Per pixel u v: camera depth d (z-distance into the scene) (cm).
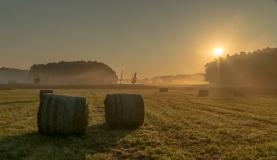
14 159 667
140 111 1145
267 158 691
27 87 7425
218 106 2111
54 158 669
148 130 1052
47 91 2709
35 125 1120
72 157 684
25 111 1612
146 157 696
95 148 782
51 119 895
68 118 904
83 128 927
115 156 709
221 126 1156
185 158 691
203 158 705
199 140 884
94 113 1591
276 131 1066
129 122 1125
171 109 1841
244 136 955
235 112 1670
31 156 700
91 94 4191
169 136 957
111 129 1077
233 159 691
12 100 2508
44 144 814
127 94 1169
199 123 1239
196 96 3716
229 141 882
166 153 733
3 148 759
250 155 717
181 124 1192
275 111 1769
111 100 1114
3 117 1356
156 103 2381
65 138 887
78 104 927
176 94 4325
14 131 979
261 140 905
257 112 1706
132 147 798
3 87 5900
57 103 909
